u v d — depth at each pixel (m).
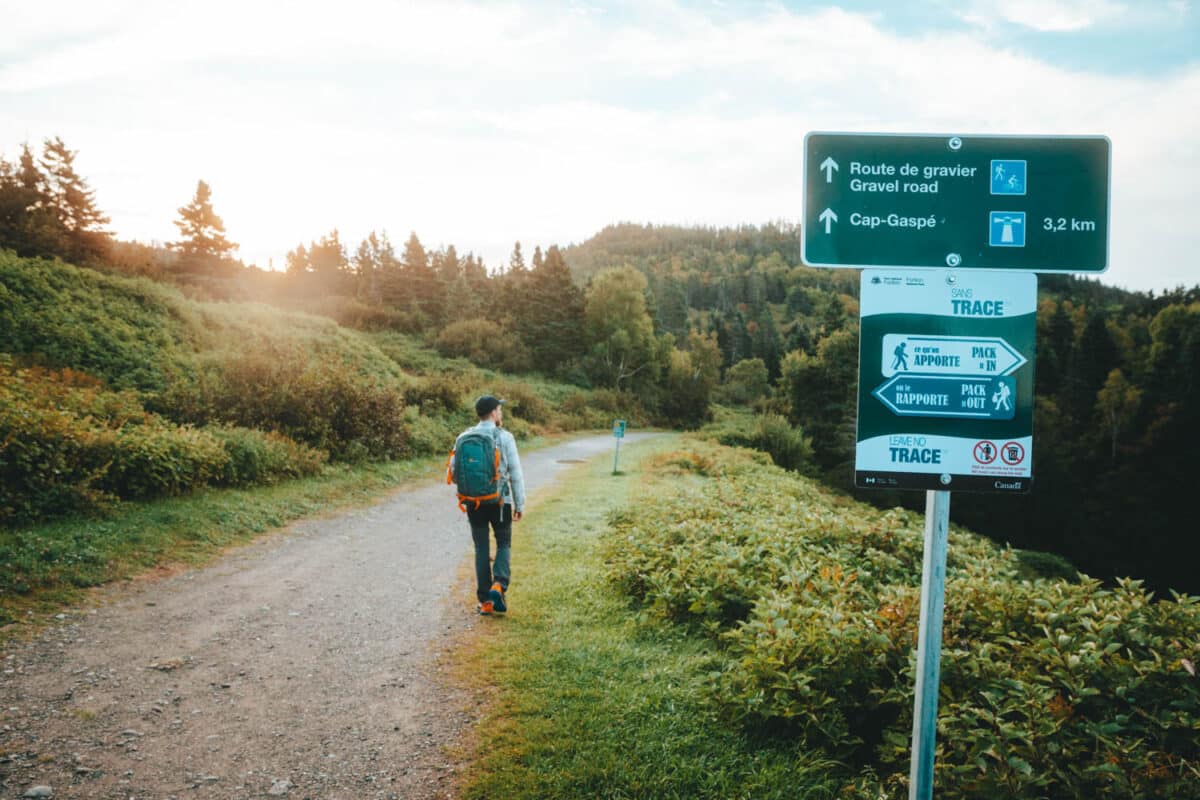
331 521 10.11
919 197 2.40
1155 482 45.69
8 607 5.44
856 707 3.57
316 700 4.16
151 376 19.05
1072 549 40.75
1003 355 2.38
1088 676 3.38
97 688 4.22
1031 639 4.04
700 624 5.29
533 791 3.12
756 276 186.62
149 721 3.83
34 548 6.58
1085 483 47.59
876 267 2.41
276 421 14.45
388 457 16.45
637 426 55.19
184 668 4.61
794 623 4.02
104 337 19.72
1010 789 2.71
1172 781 2.73
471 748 3.54
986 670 3.49
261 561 7.68
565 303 67.38
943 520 2.38
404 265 74.94
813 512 8.82
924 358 2.39
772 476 20.03
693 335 96.44
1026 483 2.37
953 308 2.39
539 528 9.41
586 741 3.54
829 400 47.44
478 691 4.23
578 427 41.06
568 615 5.63
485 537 5.78
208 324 26.45
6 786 3.10
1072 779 2.78
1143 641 3.73
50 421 8.66
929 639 2.36
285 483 11.88
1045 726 2.92
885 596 4.64
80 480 8.36
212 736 3.69
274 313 34.31
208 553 7.79
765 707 3.54
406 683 4.40
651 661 4.62
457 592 6.54
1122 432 52.62
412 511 11.36
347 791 3.18
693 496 10.58
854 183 2.42
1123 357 68.50
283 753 3.52
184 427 11.56
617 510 10.14
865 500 36.81
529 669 4.51
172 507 8.91
